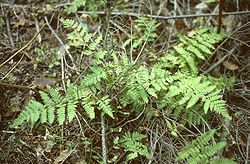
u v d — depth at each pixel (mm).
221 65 1435
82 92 1263
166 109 1297
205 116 1293
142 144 1245
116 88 1305
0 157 1239
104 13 1564
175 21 1557
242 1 1575
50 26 1551
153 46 1468
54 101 1244
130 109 1318
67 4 1607
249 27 1507
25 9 1605
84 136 1265
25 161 1239
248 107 1341
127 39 1510
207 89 1222
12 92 1368
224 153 1223
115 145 1246
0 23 1532
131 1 1632
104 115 1297
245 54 1458
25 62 1451
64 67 1443
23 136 1283
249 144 1245
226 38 1454
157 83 1258
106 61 1370
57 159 1233
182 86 1240
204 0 1597
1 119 1315
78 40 1488
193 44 1348
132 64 1315
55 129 1297
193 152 1130
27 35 1537
